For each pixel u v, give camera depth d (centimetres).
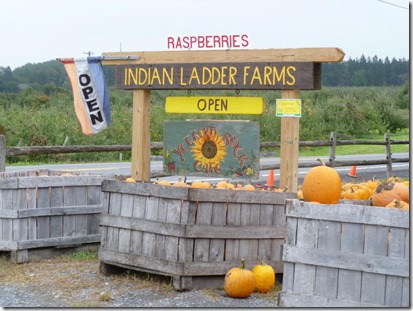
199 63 944
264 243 795
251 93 3697
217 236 772
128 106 3766
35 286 795
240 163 941
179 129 978
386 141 1925
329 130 3556
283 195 800
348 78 7812
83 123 1045
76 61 1034
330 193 689
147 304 718
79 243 948
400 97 4497
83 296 754
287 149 890
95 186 961
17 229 897
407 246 598
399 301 601
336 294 626
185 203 765
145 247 802
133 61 992
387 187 729
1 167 1210
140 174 998
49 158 2552
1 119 2780
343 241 624
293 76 885
